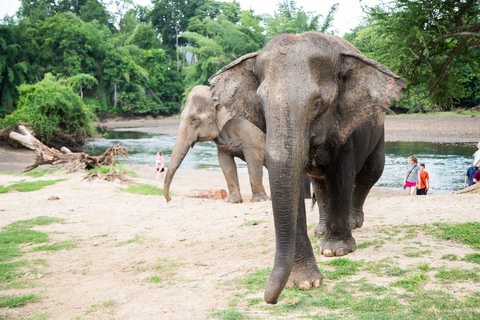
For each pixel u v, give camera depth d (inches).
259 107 173.3
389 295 165.2
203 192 541.3
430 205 316.8
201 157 1135.0
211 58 2068.2
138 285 209.8
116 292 202.4
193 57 3592.5
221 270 219.8
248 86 174.7
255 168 451.5
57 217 385.7
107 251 277.9
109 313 177.8
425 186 486.3
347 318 149.2
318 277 182.4
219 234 298.5
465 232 235.1
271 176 140.7
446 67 403.5
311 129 153.3
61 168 715.4
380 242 231.3
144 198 475.2
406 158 979.9
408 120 1614.2
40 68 2491.4
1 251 281.7
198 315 167.0
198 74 2223.2
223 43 2108.8
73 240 307.9
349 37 1184.8
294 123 142.3
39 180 616.7
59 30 2600.9
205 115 424.2
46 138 1285.7
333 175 199.3
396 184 698.8
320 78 153.5
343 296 169.3
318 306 161.9
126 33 3398.1
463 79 450.6
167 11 3602.4
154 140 1642.5
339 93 165.0
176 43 3614.7
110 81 2758.4
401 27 388.5
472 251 208.7
